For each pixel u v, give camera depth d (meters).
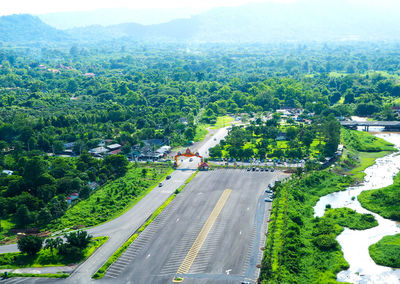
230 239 178.50
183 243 176.88
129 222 199.75
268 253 163.50
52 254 170.00
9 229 194.50
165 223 196.50
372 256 166.12
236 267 157.38
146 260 164.75
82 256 168.75
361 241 180.00
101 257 168.25
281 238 175.50
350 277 153.12
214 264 159.75
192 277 151.75
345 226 194.50
